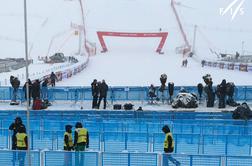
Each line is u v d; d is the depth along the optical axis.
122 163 12.56
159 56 76.81
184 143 15.68
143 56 76.75
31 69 54.22
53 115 20.97
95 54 79.81
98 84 25.70
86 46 88.81
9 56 92.88
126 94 29.05
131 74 49.50
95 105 25.92
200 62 65.31
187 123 18.83
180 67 58.88
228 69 55.03
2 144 17.00
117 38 96.06
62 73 41.41
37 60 73.00
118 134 16.08
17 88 27.73
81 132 14.12
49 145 16.33
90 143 16.23
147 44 92.00
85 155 12.63
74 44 97.31
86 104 28.11
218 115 21.92
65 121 18.83
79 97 28.95
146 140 15.96
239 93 28.88
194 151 15.63
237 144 15.55
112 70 53.69
